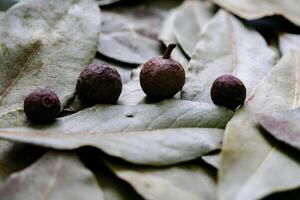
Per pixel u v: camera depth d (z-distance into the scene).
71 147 0.10
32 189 0.10
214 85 0.11
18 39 0.12
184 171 0.10
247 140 0.11
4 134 0.10
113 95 0.11
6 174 0.10
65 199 0.10
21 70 0.12
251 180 0.10
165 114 0.11
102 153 0.10
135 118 0.11
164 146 0.10
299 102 0.12
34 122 0.11
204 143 0.11
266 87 0.12
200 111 0.11
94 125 0.11
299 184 0.10
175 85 0.11
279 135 0.11
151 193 0.10
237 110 0.11
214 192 0.10
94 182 0.10
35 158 0.11
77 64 0.12
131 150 0.10
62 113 0.12
